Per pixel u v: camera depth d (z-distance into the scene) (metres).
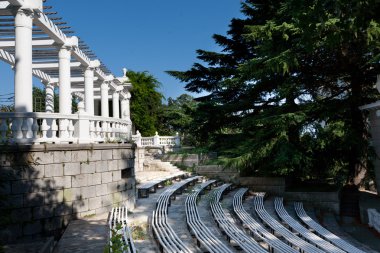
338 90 15.34
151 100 29.09
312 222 9.56
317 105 13.85
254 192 14.59
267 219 9.02
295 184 16.16
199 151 18.47
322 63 13.93
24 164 7.06
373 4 4.96
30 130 7.76
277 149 13.36
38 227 7.18
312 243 7.55
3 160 6.81
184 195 12.43
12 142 7.50
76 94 22.67
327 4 5.33
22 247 5.73
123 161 9.53
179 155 18.38
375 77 13.80
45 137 7.99
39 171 7.28
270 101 16.83
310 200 13.71
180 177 15.74
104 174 8.74
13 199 6.87
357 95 13.45
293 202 13.87
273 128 13.23
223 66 19.72
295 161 12.54
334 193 13.31
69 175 7.81
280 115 12.66
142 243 6.40
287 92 13.48
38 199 7.22
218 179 16.27
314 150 14.60
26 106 8.48
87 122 8.97
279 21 12.71
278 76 14.71
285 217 9.65
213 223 8.63
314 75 14.41
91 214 8.26
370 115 14.90
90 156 8.33
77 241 6.07
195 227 7.20
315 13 5.16
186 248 5.58
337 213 13.13
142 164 17.95
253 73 13.97
